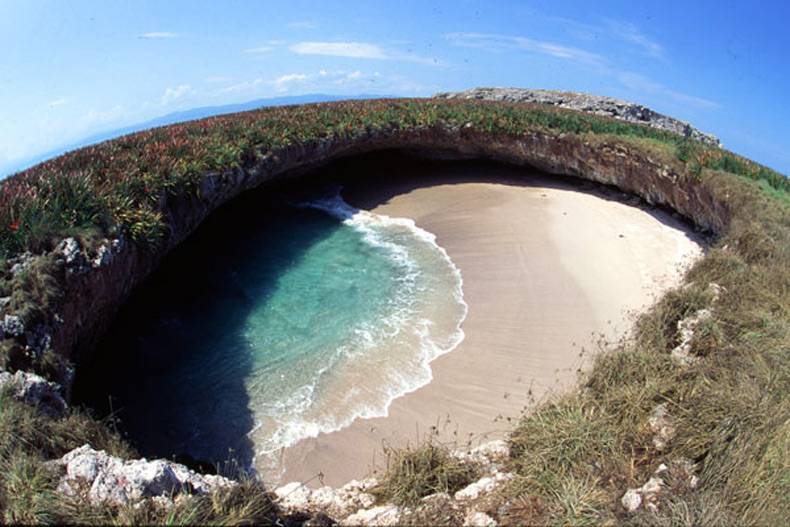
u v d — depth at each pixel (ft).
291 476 40.91
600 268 73.46
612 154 102.06
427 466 28.27
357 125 106.63
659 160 92.12
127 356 53.57
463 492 26.20
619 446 27.27
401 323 62.23
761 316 39.27
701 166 84.74
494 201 103.09
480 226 91.20
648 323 45.24
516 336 58.70
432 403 48.49
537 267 74.59
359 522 24.49
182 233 66.08
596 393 33.24
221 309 64.59
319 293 69.56
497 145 116.57
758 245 56.75
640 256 77.10
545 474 25.82
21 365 33.96
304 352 56.34
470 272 75.25
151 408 47.44
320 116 105.09
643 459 27.07
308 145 96.73
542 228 88.38
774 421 26.76
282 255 81.20
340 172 117.08
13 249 41.39
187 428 45.42
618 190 105.60
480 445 38.55
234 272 74.64
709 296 46.39
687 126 178.29
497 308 64.80
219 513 22.31
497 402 48.37
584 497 23.86
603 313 62.13
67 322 41.01
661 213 95.50
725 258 55.01
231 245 83.35
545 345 56.70
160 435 44.52
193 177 67.46
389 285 72.08
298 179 109.60
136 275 55.42
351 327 61.36
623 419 29.96
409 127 112.37
